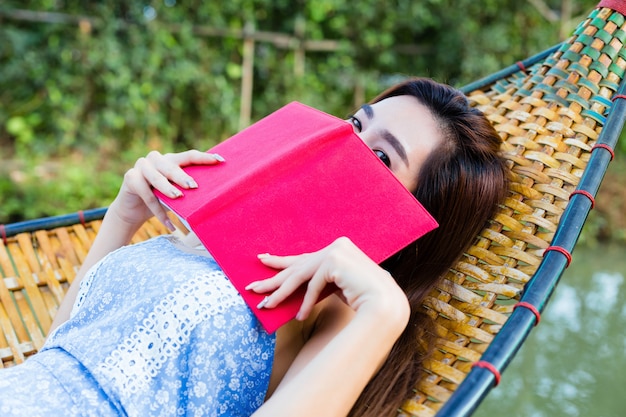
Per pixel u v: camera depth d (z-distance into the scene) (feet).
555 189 3.43
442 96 3.35
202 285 2.66
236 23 12.47
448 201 3.26
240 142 3.31
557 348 7.75
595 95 3.77
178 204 2.93
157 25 11.64
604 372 7.18
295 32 13.05
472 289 3.17
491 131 3.46
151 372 2.62
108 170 11.14
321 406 2.22
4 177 10.14
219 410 2.66
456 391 2.26
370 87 13.58
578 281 10.26
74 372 2.62
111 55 11.34
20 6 11.27
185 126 12.66
